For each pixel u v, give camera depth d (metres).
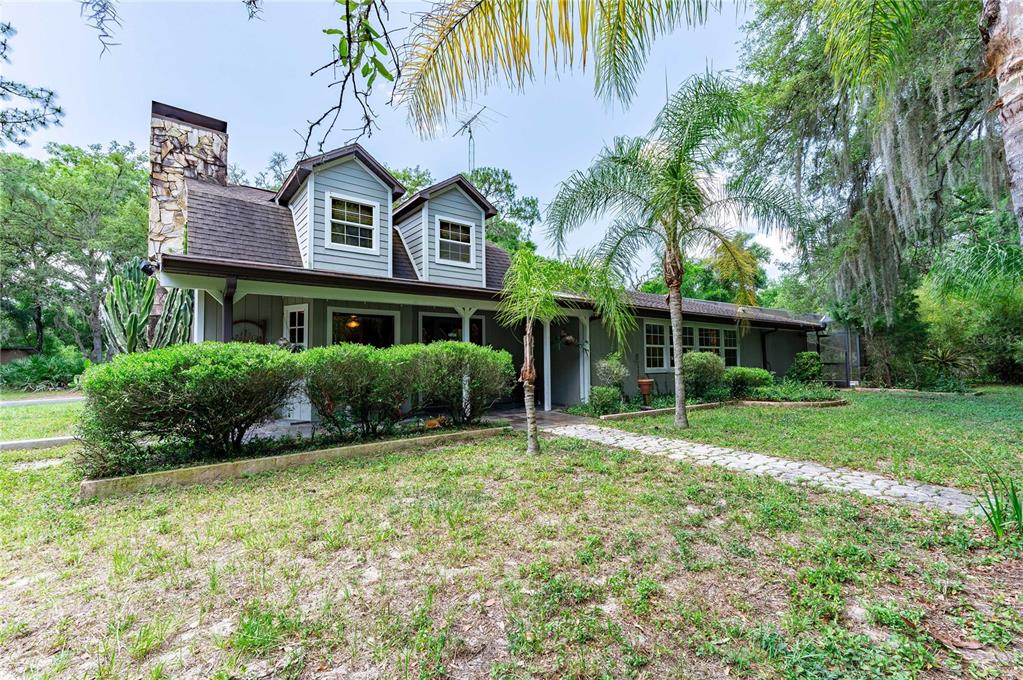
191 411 4.58
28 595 2.30
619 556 2.65
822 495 3.70
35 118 4.92
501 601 2.21
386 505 3.55
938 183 8.40
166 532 3.07
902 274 11.16
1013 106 1.37
